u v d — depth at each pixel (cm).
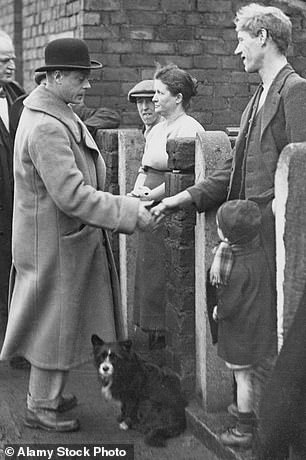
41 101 456
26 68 1046
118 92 844
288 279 377
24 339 474
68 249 459
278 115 408
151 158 554
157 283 570
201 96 855
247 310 410
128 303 622
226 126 864
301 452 384
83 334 471
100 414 498
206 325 462
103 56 838
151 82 595
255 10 417
